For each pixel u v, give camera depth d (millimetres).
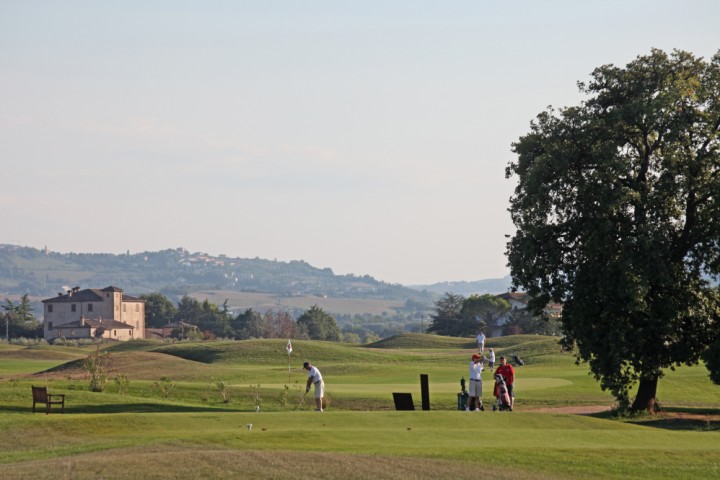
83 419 40906
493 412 45094
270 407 59750
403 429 39469
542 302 61969
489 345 170250
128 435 38344
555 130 60906
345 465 29406
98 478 27188
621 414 57688
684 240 59312
